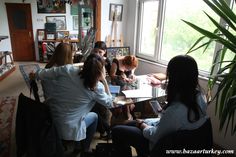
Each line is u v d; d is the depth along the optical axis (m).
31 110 1.41
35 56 6.77
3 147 2.09
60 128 1.57
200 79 2.27
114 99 1.80
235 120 1.80
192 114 1.02
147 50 3.39
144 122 1.58
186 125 1.00
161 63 3.08
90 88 1.55
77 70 1.59
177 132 0.97
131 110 2.36
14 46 6.54
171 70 1.05
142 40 3.45
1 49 6.37
